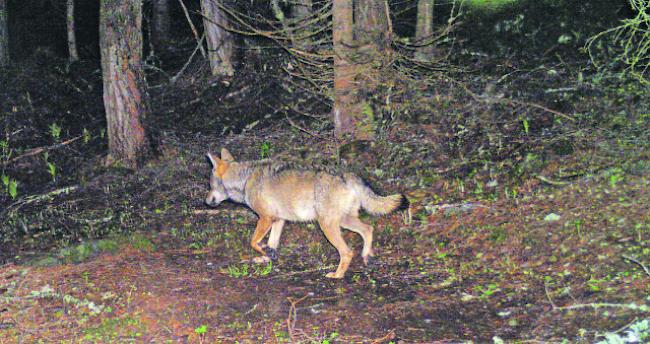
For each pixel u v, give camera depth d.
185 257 8.88
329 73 11.88
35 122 15.64
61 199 11.39
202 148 13.08
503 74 13.80
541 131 11.26
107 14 12.20
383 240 8.98
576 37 14.35
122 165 12.48
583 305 6.36
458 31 15.58
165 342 6.33
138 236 9.53
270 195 8.27
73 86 17.58
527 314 6.50
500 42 15.09
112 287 7.66
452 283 7.50
